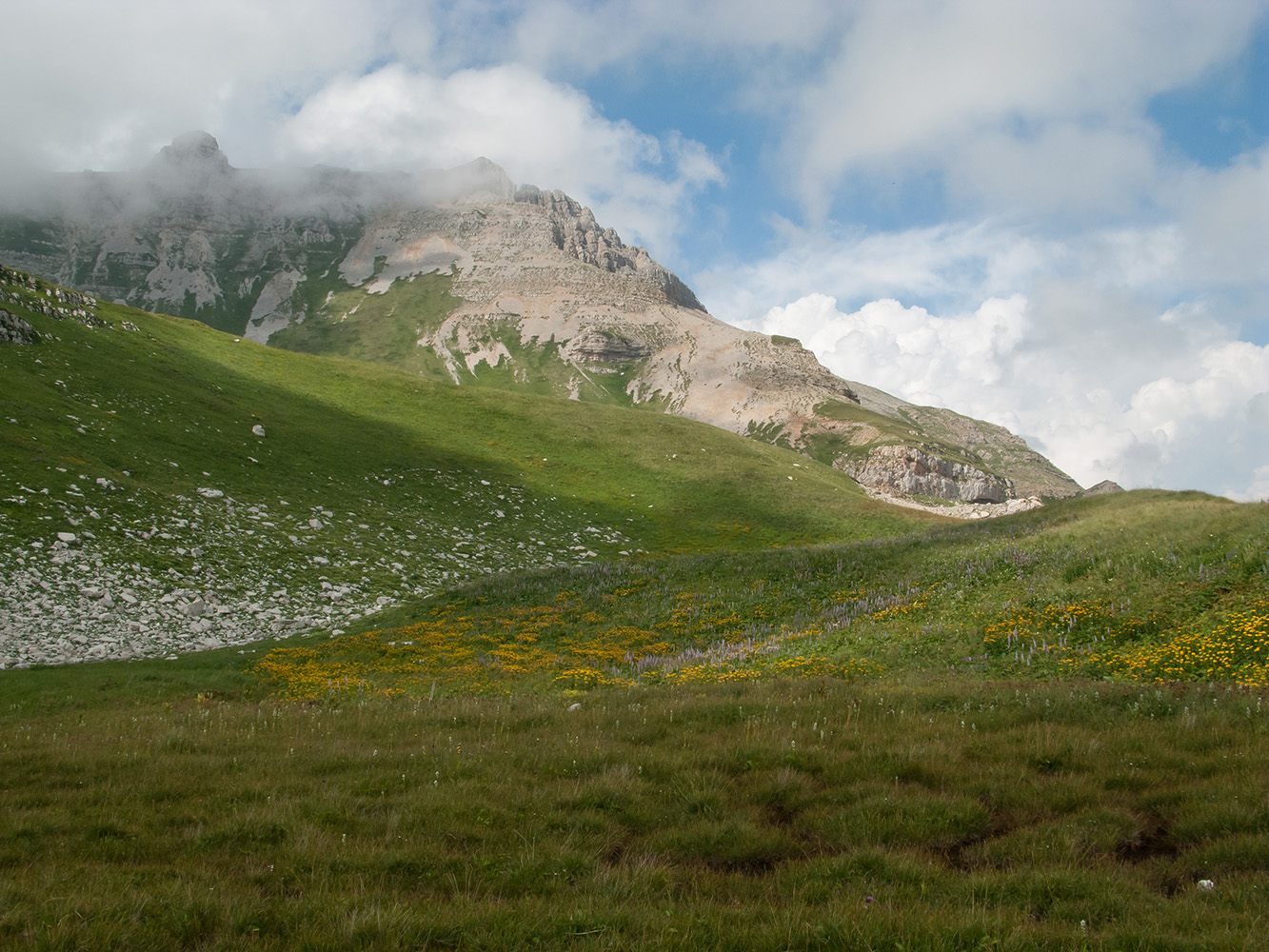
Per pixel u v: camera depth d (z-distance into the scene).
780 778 10.27
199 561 38.66
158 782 11.10
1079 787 9.38
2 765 12.09
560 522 70.25
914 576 31.64
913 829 8.59
